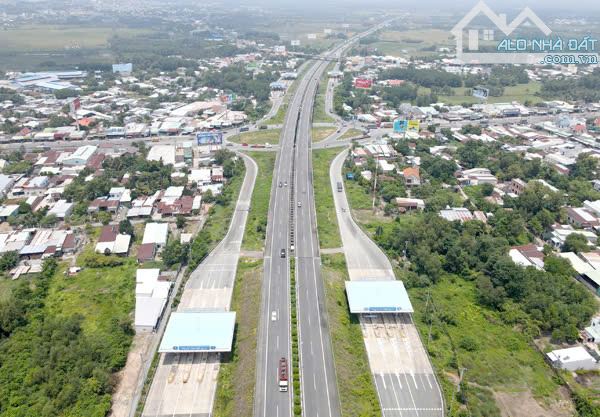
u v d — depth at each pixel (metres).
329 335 129.62
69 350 119.50
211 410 108.00
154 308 139.25
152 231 185.75
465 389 111.62
